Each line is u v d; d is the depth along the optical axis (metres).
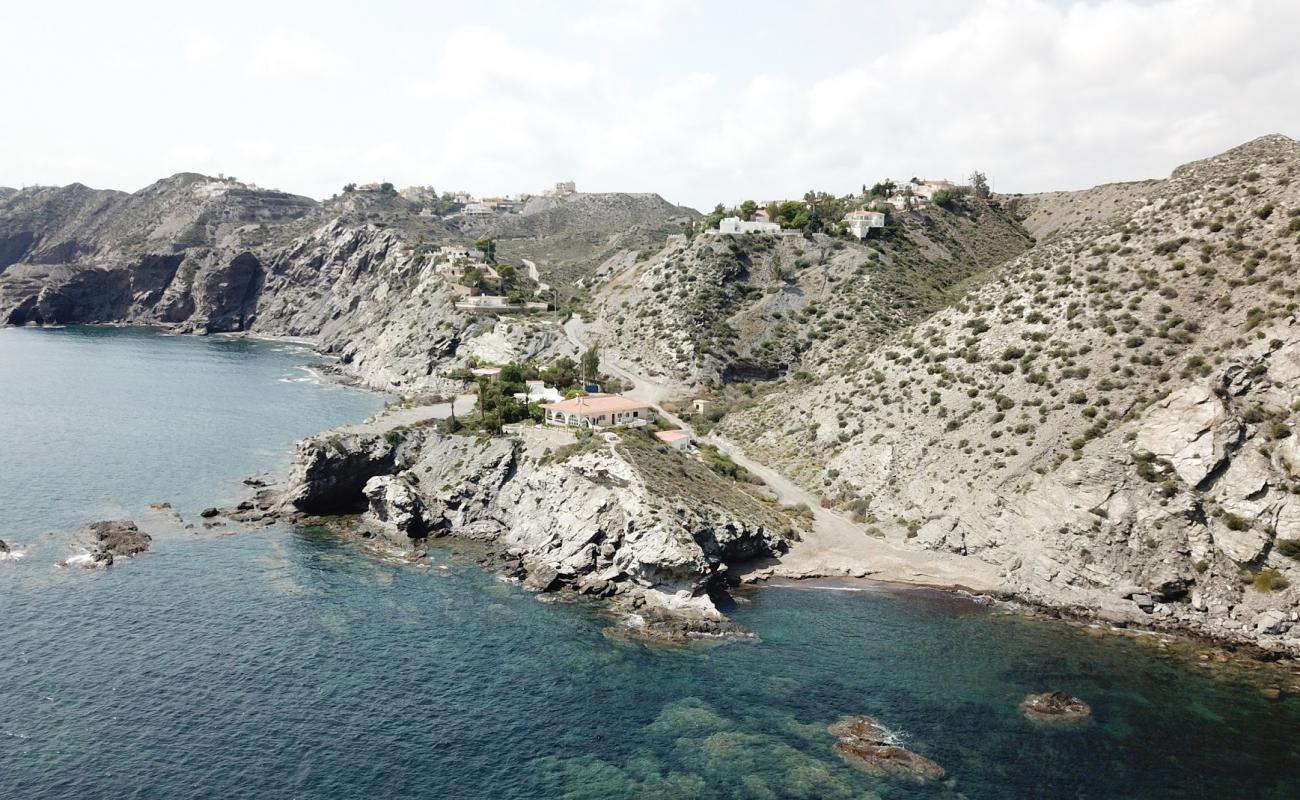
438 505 113.06
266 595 88.06
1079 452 97.94
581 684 72.50
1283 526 83.81
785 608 89.25
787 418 143.38
